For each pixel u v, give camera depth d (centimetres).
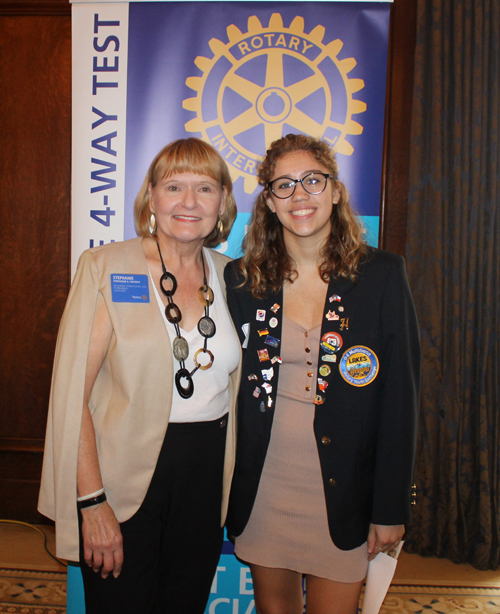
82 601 194
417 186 254
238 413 141
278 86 205
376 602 131
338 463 129
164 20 204
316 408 129
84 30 205
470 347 251
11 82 275
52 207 281
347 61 203
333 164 136
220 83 205
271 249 143
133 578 124
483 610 215
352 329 130
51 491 124
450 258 255
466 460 254
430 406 257
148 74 205
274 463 136
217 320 134
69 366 118
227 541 199
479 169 246
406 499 127
